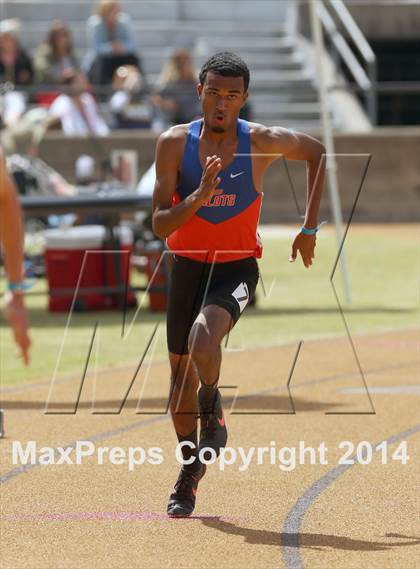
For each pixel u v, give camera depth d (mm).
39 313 35875
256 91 68938
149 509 15148
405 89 58500
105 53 61469
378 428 19703
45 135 56312
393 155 59594
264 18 77000
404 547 13539
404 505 15273
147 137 57875
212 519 14688
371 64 62031
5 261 14508
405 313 33562
